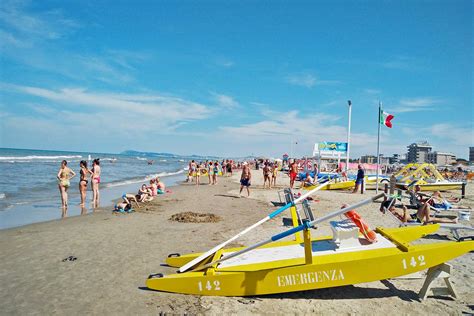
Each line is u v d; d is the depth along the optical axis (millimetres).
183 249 8281
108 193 21531
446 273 5414
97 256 7641
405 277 6379
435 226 6605
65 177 14219
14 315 4855
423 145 161375
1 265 6988
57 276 6375
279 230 10523
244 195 21016
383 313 5027
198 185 29172
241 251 5586
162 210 14562
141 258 7520
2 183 24531
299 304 5293
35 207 15156
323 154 36531
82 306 5148
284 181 35406
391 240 6031
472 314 5000
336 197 20672
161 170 58312
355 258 5324
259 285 5391
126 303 5254
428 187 25000
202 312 4980
